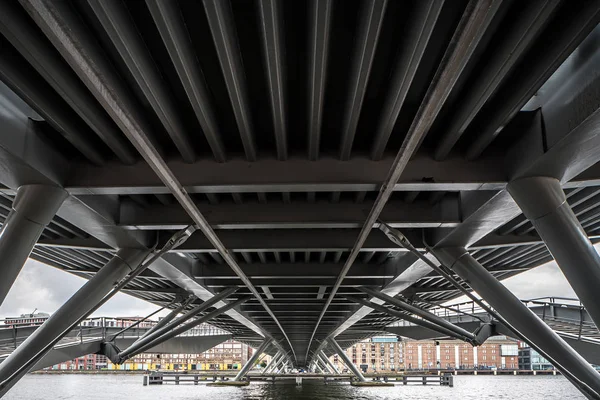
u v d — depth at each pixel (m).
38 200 12.90
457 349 197.50
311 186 13.09
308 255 24.09
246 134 11.37
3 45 8.70
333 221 16.59
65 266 28.42
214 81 10.11
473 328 45.06
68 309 17.33
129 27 7.95
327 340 63.34
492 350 196.38
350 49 9.23
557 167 11.66
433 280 32.22
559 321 35.25
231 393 56.88
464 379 138.38
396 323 56.12
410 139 9.31
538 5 7.19
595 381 15.36
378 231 20.14
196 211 13.88
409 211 16.44
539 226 12.61
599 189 15.80
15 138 11.06
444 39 8.70
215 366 181.00
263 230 20.31
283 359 99.94
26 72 9.38
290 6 8.20
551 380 131.88
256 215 16.70
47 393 66.19
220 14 7.39
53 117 10.52
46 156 12.35
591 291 12.20
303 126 12.31
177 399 49.56
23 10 7.74
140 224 16.45
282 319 43.72
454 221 16.11
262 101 11.04
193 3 7.98
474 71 9.51
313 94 9.48
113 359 33.09
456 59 6.61
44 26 5.65
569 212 12.41
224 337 59.91
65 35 5.97
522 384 108.44
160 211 16.62
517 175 12.27
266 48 8.09
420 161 13.01
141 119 11.20
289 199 16.25
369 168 12.95
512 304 16.88
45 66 8.48
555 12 7.95
